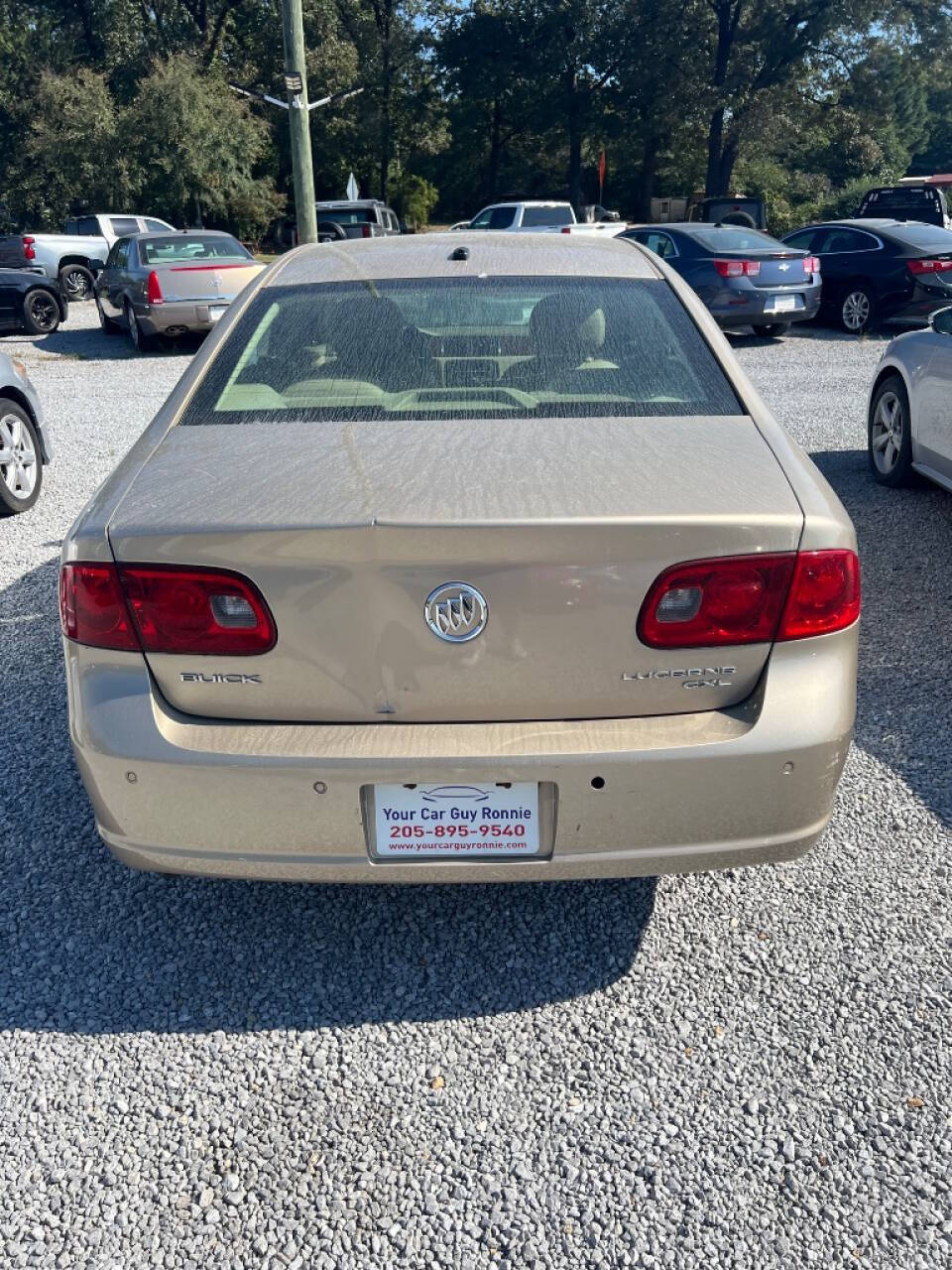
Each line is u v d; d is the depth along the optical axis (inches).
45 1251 75.6
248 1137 84.7
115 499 90.7
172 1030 95.5
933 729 145.8
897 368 249.4
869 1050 92.2
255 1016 97.0
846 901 111.2
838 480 268.8
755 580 84.9
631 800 85.7
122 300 560.7
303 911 111.2
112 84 1592.0
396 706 85.7
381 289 121.2
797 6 1541.6
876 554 216.1
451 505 83.4
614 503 84.0
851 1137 83.8
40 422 266.4
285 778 84.7
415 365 107.8
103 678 88.3
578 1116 86.1
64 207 1507.1
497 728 85.7
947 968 101.4
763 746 85.5
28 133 1558.8
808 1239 75.8
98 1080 90.0
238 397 105.3
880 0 1526.8
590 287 121.4
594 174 2025.1
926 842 120.7
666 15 1581.0
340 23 1760.6
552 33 1702.8
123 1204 79.2
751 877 115.3
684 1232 76.5
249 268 535.5
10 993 99.8
